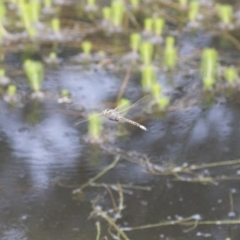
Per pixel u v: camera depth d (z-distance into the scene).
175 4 12.55
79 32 11.23
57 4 12.52
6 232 6.41
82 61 10.24
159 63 10.19
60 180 7.27
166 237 6.36
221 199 6.95
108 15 11.48
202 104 8.99
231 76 9.37
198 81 9.60
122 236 6.36
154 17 11.96
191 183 7.23
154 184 7.22
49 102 9.04
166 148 7.93
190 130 8.33
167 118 8.62
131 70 10.00
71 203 6.88
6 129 8.33
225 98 9.16
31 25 11.20
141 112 8.73
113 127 8.38
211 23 11.71
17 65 10.07
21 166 7.50
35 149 7.88
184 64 10.16
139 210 6.78
